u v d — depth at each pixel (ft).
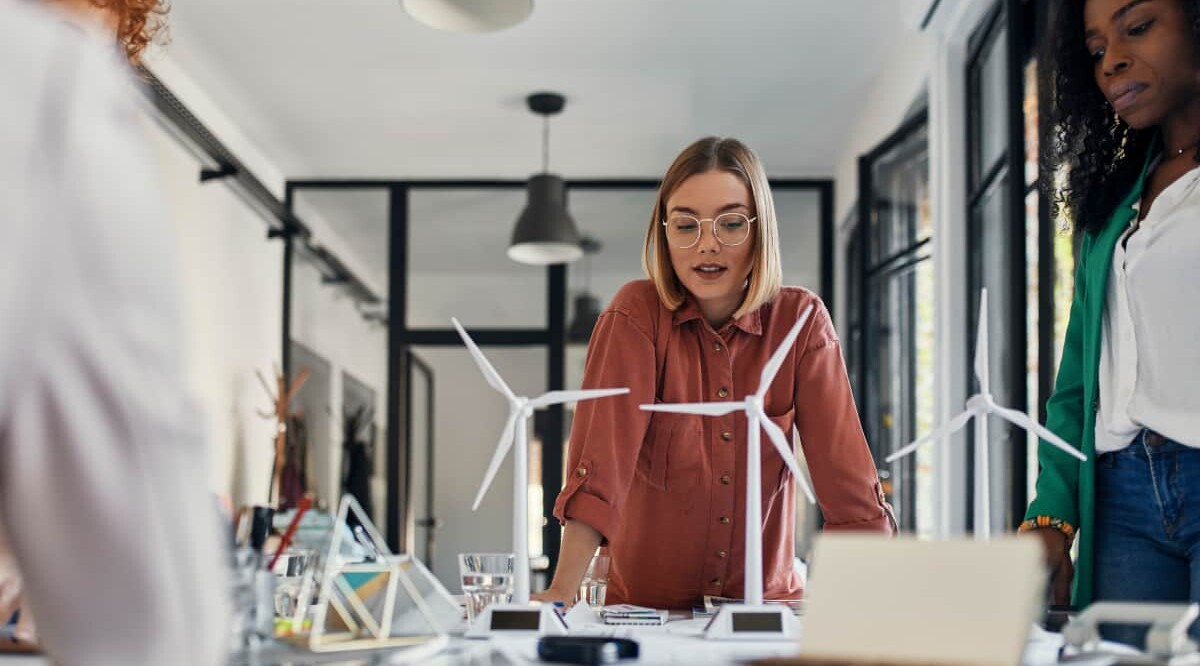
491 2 11.84
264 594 3.31
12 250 1.62
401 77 19.24
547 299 24.75
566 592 4.93
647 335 5.45
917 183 15.89
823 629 2.73
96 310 1.68
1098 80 5.50
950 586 2.61
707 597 4.95
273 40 17.69
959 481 13.64
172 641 1.75
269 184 24.02
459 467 24.39
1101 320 5.28
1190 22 5.08
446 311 24.80
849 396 5.57
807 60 18.38
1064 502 5.29
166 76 18.03
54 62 1.73
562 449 24.40
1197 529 4.72
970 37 14.12
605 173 24.52
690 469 5.49
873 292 17.39
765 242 5.32
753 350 5.57
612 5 16.42
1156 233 4.99
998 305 12.62
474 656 3.33
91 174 1.69
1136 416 4.95
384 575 3.51
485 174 24.73
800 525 22.06
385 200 25.07
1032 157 11.05
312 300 24.86
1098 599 5.17
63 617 1.75
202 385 19.19
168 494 1.74
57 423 1.66
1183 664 2.80
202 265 19.30
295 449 23.65
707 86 19.53
